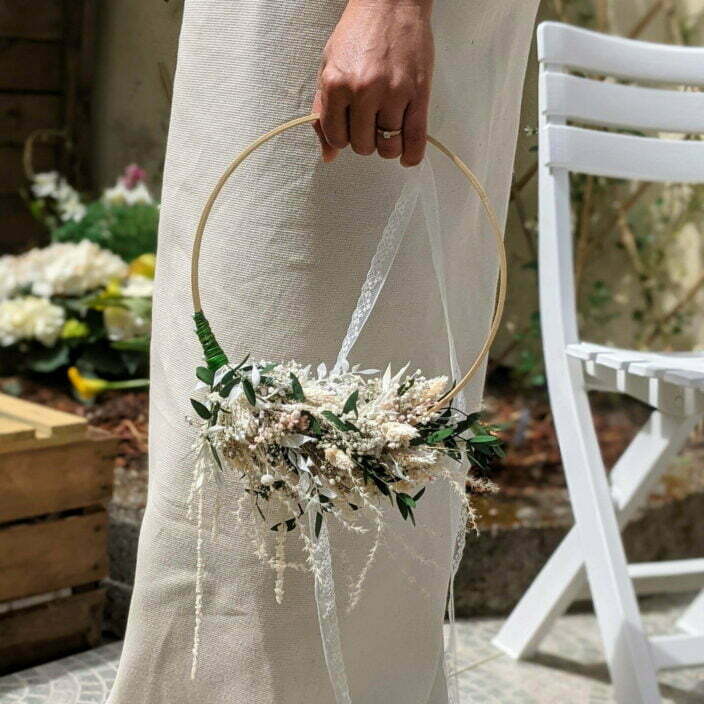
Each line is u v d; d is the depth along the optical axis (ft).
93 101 11.43
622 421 10.53
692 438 10.07
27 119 12.72
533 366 10.67
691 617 7.54
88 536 6.63
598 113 6.38
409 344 4.47
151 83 6.53
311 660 4.52
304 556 4.40
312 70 4.19
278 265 4.29
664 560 8.46
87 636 6.75
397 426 3.73
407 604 4.67
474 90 4.45
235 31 4.29
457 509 4.54
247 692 4.51
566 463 6.31
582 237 11.05
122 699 4.77
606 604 6.15
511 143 4.83
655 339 11.41
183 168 4.47
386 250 4.24
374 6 3.78
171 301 4.54
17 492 6.27
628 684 6.03
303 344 4.33
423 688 4.83
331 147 3.96
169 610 4.56
